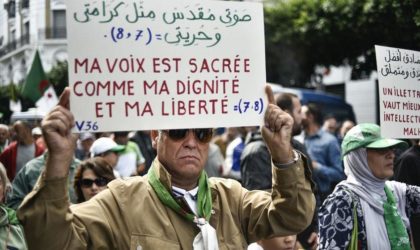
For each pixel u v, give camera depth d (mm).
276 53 16141
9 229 3670
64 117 2156
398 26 6996
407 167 4680
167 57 2475
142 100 2432
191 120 2486
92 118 2365
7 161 7066
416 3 6422
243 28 2592
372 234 3221
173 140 2441
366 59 11133
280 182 2488
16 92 9383
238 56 2578
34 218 2117
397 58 3486
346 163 3428
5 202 3840
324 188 6387
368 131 3352
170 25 2484
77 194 4676
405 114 3486
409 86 3518
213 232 2371
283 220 2523
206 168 7625
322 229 3273
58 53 9531
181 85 2488
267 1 15719
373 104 18812
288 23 15305
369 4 8016
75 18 2354
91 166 4578
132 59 2424
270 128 2529
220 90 2543
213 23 2549
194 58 2516
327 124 10047
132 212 2381
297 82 16812
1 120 10211
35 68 9195
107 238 2336
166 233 2365
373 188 3334
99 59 2379
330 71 17547
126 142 7973
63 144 2135
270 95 2596
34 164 5148
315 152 6688
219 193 2594
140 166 8227
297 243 4508
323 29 11922
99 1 2379
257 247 3979
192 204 2477
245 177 4680
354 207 3246
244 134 8516
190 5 2516
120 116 2400
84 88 2357
